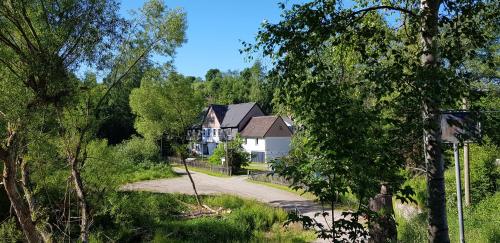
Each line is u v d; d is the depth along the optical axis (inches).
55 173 500.7
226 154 1556.3
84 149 470.0
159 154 1675.7
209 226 679.7
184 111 945.5
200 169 1692.9
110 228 637.9
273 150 2268.7
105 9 392.5
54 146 436.1
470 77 200.5
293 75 209.0
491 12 214.1
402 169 220.5
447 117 202.1
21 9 366.0
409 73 189.9
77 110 446.0
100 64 413.7
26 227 401.7
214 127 2618.1
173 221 735.1
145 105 943.0
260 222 706.2
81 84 427.2
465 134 199.8
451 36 209.2
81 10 385.4
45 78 370.6
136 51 478.3
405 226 485.4
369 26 247.0
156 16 488.1
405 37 239.1
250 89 3503.9
